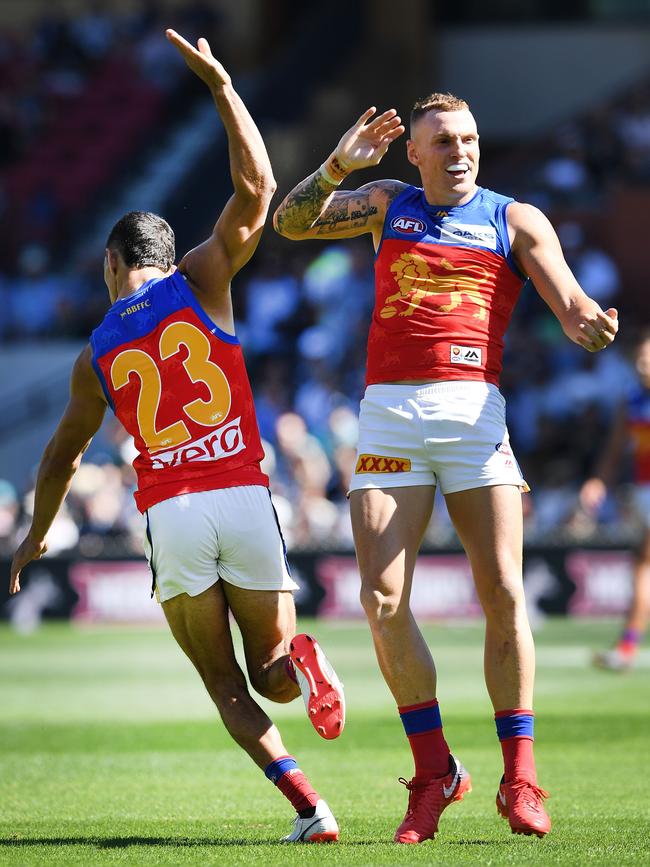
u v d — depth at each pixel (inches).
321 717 601.3
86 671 1578.5
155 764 932.0
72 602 2297.0
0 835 661.9
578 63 3789.4
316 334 2844.5
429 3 3809.1
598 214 3063.5
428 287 647.8
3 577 2305.6
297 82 3602.4
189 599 630.5
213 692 652.1
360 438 655.8
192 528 623.2
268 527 634.8
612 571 2235.5
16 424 2960.1
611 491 2359.7
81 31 3885.3
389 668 636.1
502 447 645.9
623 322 2881.4
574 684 1368.1
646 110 3442.4
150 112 3725.4
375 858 570.6
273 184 629.9
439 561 2249.0
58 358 3014.3
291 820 704.4
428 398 641.0
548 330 2849.4
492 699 642.8
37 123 3659.0
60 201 3449.8
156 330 636.1
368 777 863.7
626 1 3786.9
